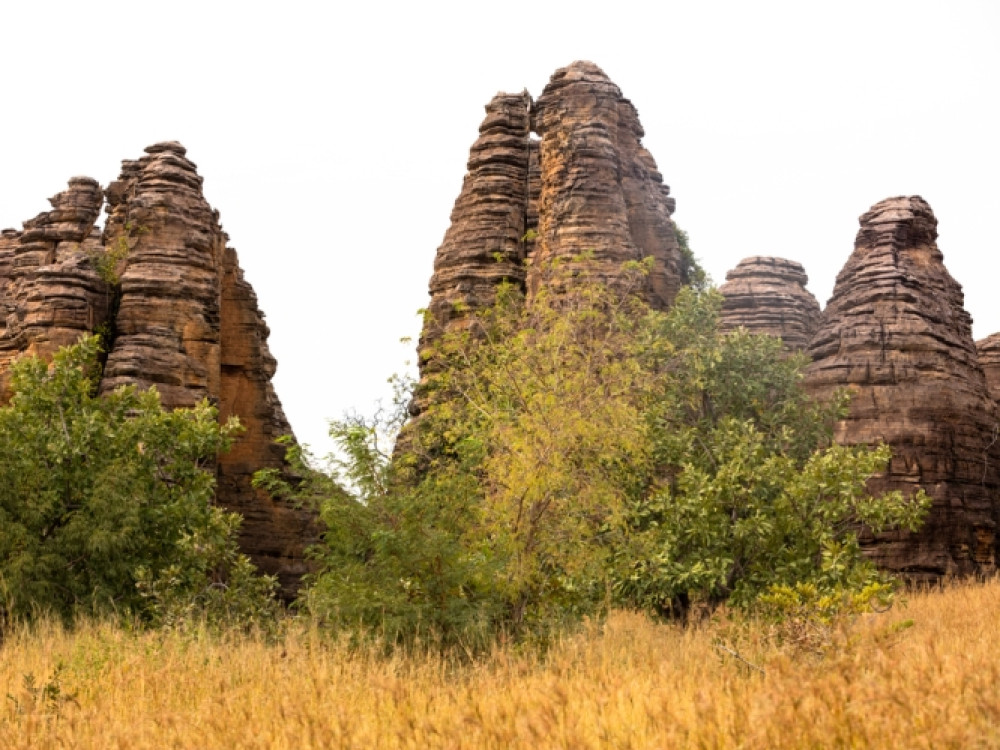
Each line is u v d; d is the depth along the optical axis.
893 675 9.39
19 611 21.77
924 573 35.47
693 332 32.25
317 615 17.14
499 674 13.27
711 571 24.31
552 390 21.23
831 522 25.91
